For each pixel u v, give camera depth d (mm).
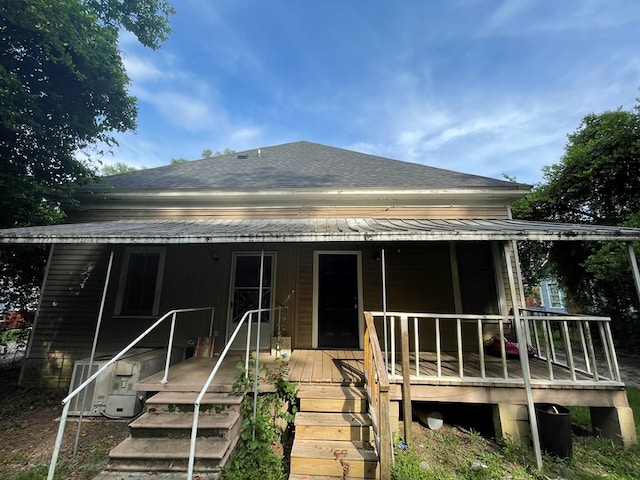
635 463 3871
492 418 5094
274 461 3459
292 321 6812
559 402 4441
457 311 6785
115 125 7895
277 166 9680
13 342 11336
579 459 3939
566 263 12555
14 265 8492
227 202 7828
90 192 7562
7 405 5777
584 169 11672
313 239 4352
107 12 8016
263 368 4801
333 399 4098
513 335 6543
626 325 11000
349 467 3262
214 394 4074
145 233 4598
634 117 10539
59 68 6906
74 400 5176
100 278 7305
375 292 6930
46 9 5824
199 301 7008
